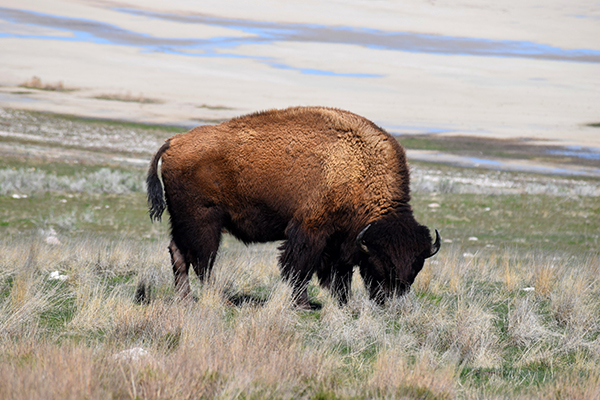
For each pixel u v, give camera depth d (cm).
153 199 2633
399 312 2423
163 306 2169
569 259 4331
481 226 6819
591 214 7638
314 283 3206
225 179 2573
